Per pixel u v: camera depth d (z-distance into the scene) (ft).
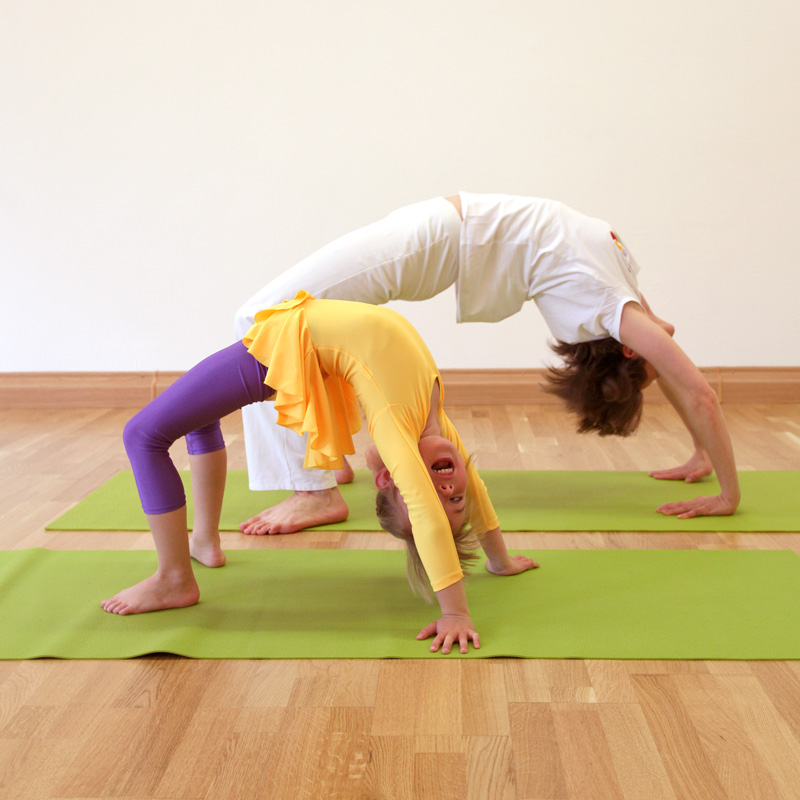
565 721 4.58
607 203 13.55
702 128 13.24
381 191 13.64
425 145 13.48
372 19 13.17
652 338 7.63
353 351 5.42
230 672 5.17
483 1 13.08
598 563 6.78
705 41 13.03
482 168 13.52
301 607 6.07
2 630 5.71
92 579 6.58
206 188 13.71
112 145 13.62
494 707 4.73
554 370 8.48
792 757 4.24
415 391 5.42
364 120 13.43
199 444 6.66
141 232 13.87
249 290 13.99
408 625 5.75
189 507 8.37
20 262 13.99
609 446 11.03
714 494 8.69
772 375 13.80
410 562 5.82
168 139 13.58
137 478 5.85
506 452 10.78
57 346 14.24
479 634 5.55
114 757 4.33
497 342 13.91
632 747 4.34
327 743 4.42
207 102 13.47
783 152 13.23
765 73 13.05
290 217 13.75
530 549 7.14
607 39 13.09
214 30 13.28
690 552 7.00
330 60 13.29
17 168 13.71
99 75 13.44
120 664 5.28
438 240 7.75
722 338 13.84
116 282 14.03
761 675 5.02
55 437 11.91
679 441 11.21
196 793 4.03
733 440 11.30
